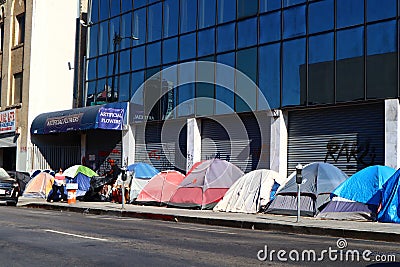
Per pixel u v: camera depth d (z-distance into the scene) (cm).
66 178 2873
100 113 2953
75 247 1161
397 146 1988
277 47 2369
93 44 3378
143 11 3027
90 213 2295
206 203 2248
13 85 3803
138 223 1802
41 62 3644
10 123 3731
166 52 2870
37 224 1662
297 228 1625
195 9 2733
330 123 2231
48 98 3656
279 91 2353
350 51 2128
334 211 1848
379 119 2077
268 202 2078
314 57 2238
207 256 1048
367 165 2098
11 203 2675
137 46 3044
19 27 3822
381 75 2036
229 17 2569
